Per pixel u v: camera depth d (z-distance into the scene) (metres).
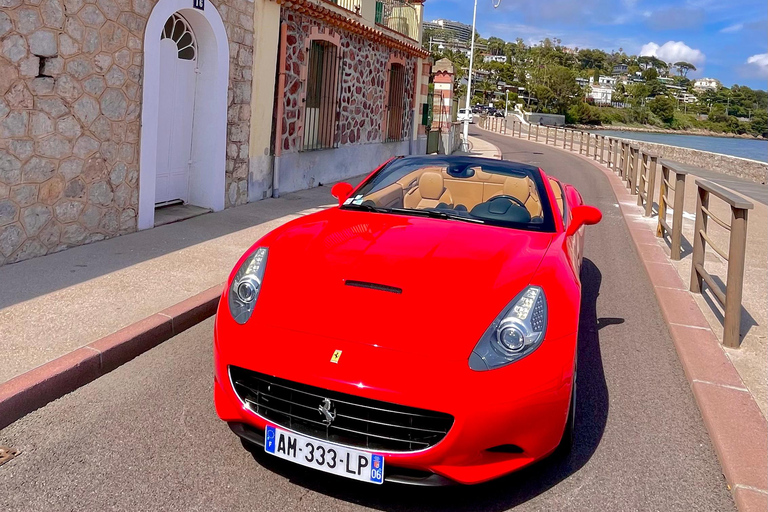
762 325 4.86
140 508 2.41
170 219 7.15
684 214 10.57
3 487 2.48
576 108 139.75
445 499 2.61
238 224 7.31
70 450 2.79
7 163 4.98
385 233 3.34
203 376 3.64
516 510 2.55
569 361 2.56
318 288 2.75
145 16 6.21
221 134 7.83
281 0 8.62
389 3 14.89
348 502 2.55
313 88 10.76
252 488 2.59
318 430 2.48
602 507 2.60
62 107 5.41
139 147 6.41
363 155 13.25
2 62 4.81
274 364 2.47
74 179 5.65
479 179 4.14
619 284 6.29
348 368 2.38
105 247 5.86
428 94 18.42
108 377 3.56
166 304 4.46
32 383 3.12
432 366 2.36
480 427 2.34
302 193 10.10
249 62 8.27
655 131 156.62
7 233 5.06
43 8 5.10
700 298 5.59
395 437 2.39
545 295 2.72
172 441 2.91
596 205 11.54
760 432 3.15
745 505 2.54
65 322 3.97
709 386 3.69
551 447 2.57
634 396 3.70
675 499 2.68
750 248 7.99
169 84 7.29
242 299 2.80
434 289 2.70
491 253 3.08
